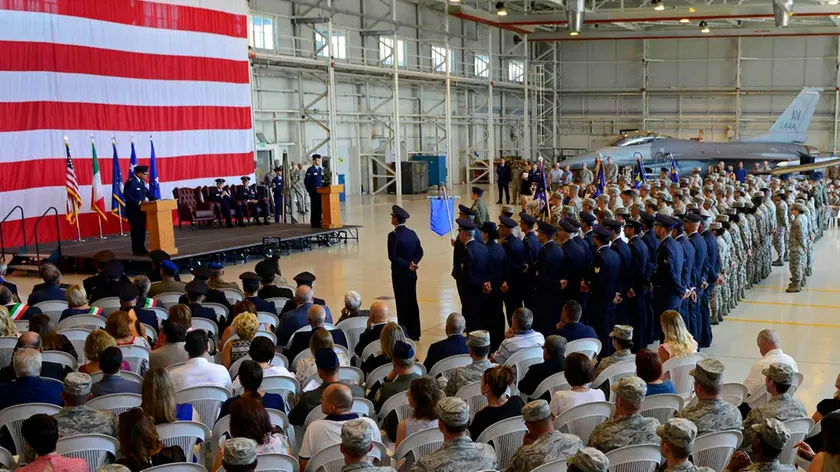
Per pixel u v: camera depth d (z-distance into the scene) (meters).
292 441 5.50
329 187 19.66
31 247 17.00
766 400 5.83
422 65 35.56
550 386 5.84
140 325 7.62
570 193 16.23
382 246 19.48
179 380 5.76
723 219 11.36
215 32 21.77
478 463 3.98
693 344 6.59
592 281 9.09
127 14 19.34
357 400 5.57
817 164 29.45
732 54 41.22
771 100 41.12
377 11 33.44
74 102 18.27
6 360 6.99
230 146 22.42
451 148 38.56
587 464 3.24
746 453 4.76
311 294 7.88
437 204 16.67
